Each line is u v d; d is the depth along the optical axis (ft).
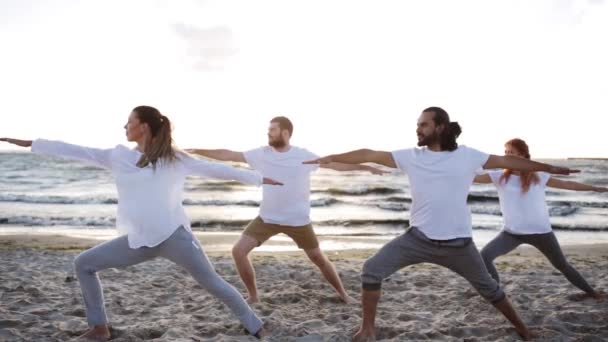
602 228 57.57
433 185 11.43
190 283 20.38
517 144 15.83
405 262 11.97
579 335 13.32
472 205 79.41
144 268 23.48
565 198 91.45
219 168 11.45
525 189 15.67
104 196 85.05
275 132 15.81
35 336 12.88
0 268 23.35
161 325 14.11
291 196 16.20
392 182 123.24
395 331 13.76
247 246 16.63
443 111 11.57
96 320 12.31
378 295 12.32
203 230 54.90
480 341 12.89
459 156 11.45
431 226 11.50
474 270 11.82
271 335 13.07
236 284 20.57
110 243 11.80
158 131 11.35
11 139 11.16
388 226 59.06
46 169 149.18
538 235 15.75
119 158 11.28
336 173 146.51
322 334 13.20
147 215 11.18
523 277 22.34
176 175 11.41
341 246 40.19
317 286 20.15
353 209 75.87
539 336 12.93
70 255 29.58
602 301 17.02
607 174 157.89
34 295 17.65
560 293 18.40
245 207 76.23
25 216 61.36
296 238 16.67
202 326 14.10
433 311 16.40
